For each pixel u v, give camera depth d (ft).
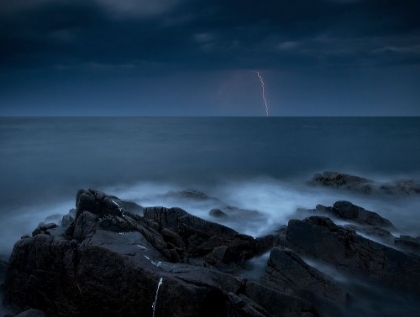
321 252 37.93
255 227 55.21
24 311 28.78
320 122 564.30
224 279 28.66
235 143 203.92
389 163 131.03
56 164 125.29
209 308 25.22
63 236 34.55
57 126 369.09
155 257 30.27
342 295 31.01
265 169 120.67
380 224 51.55
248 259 40.91
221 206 64.80
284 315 27.68
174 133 282.56
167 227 44.04
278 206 71.36
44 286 31.17
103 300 27.96
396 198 74.18
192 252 40.14
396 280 33.86
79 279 29.12
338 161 136.87
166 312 25.13
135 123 501.56
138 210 50.70
